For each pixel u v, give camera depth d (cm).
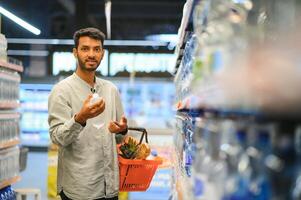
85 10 1256
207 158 154
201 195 149
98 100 277
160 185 735
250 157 117
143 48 1402
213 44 139
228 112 139
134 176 333
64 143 291
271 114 109
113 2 1315
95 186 312
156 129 751
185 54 318
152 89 1408
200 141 182
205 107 151
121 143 343
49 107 312
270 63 109
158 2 1328
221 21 139
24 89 1460
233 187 116
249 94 109
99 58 320
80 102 314
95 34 316
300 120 109
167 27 1433
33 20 1289
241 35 127
